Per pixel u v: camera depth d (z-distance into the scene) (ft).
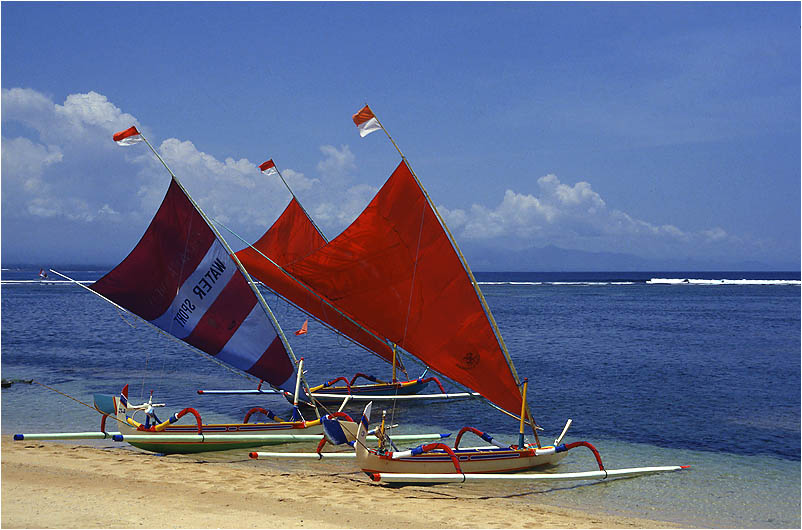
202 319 68.69
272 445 63.57
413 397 90.99
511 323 215.31
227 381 107.45
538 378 109.40
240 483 50.24
